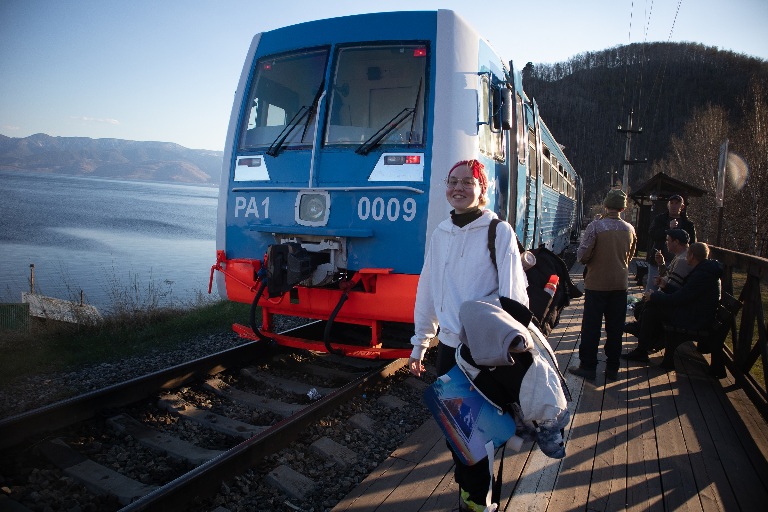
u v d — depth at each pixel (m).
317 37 4.91
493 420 2.05
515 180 5.82
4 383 4.89
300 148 4.68
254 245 4.87
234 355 5.01
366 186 4.36
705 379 5.15
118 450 3.36
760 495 2.97
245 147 5.05
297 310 4.81
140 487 2.88
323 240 4.50
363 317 4.46
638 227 18.52
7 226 71.81
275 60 5.09
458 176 2.34
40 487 2.87
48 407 3.49
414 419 4.01
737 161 26.62
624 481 3.07
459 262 2.34
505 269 2.21
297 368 5.13
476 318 1.99
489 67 5.04
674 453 3.46
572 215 19.64
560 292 2.66
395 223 4.29
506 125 4.92
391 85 4.55
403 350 4.27
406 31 4.59
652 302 5.46
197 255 52.75
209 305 9.12
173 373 4.41
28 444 3.32
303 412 3.62
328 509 2.77
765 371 4.27
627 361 5.65
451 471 3.08
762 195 23.20
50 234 66.19
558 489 2.96
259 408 4.10
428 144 4.31
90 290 28.12
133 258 48.09
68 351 6.19
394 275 4.28
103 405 3.85
